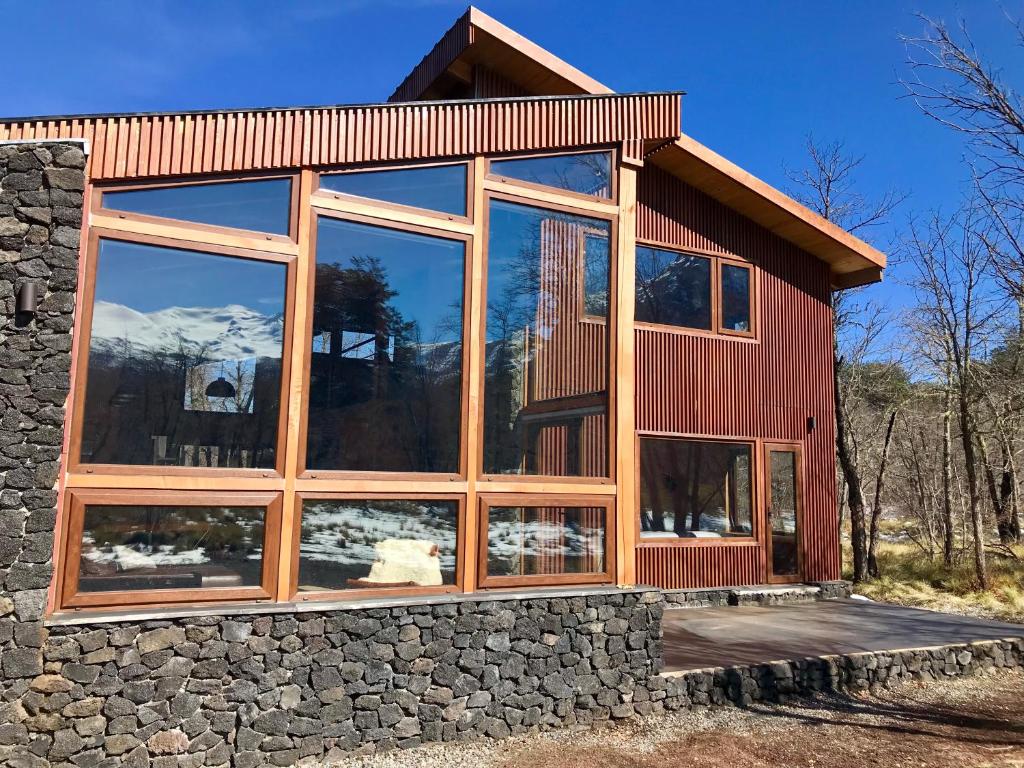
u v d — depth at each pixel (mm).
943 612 10148
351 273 5406
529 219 6172
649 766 4984
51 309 4375
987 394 13961
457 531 5539
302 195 5266
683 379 10352
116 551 4516
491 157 6051
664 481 10109
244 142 5109
